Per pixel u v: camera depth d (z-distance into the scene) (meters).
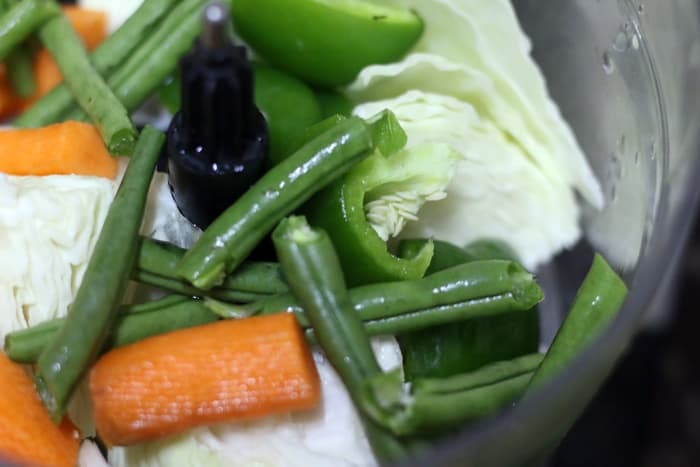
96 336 0.30
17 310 0.32
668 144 0.33
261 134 0.32
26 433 0.29
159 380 0.30
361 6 0.37
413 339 0.32
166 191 0.34
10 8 0.37
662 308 0.46
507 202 0.38
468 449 0.26
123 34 0.36
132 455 0.31
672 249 0.30
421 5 0.37
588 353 0.28
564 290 0.37
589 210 0.38
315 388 0.31
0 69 0.38
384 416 0.29
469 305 0.31
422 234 0.36
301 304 0.31
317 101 0.37
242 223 0.31
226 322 0.31
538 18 0.38
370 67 0.37
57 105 0.36
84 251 0.32
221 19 0.29
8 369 0.30
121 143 0.34
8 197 0.32
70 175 0.33
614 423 0.44
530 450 0.29
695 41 0.32
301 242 0.30
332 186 0.32
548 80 0.38
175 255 0.32
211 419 0.30
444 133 0.37
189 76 0.30
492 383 0.30
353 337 0.30
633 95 0.35
